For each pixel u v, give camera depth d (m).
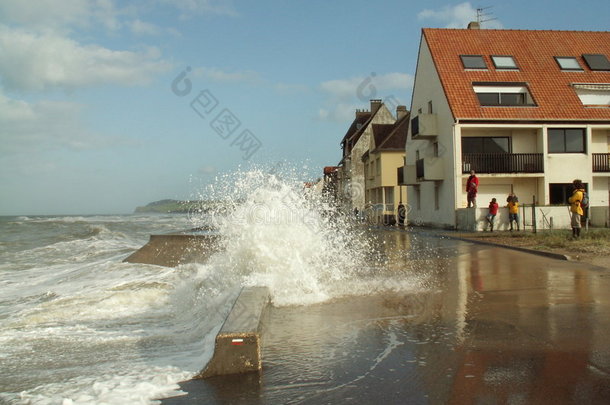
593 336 5.43
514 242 16.66
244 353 4.64
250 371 4.61
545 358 4.74
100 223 56.25
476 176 26.02
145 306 8.35
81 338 6.29
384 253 14.45
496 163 28.38
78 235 33.34
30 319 7.50
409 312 6.82
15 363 5.26
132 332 6.58
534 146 29.30
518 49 32.19
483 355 4.88
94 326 6.98
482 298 7.65
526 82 29.98
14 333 6.60
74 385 4.47
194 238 13.32
